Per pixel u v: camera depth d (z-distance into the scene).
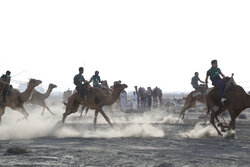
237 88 23.89
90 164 14.44
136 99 64.38
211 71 24.83
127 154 16.64
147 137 23.84
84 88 27.36
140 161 14.99
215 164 14.30
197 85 36.78
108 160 15.23
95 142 21.12
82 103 27.64
